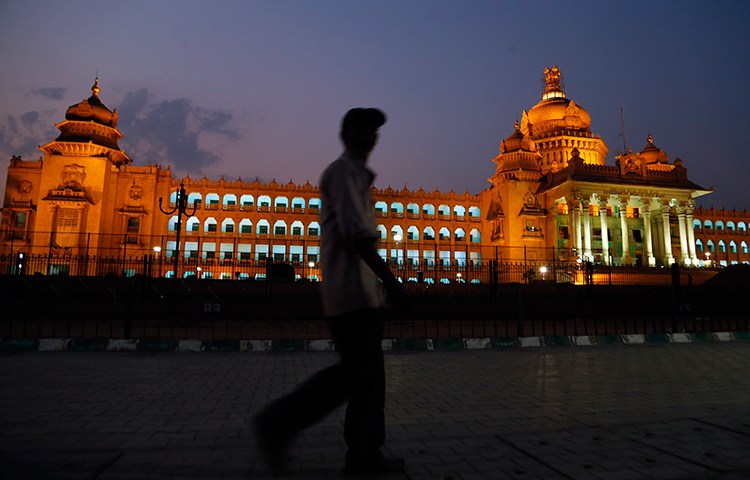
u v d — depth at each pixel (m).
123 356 9.52
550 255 60.69
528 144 67.12
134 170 60.81
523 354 10.35
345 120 3.30
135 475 3.05
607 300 20.19
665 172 60.81
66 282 21.69
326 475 3.09
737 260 77.75
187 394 5.89
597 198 58.78
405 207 71.12
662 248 59.69
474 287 23.47
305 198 68.19
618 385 6.71
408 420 4.74
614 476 3.09
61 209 55.09
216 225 64.88
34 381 6.65
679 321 19.02
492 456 3.53
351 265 3.02
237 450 3.67
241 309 17.91
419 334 14.98
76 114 57.88
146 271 18.30
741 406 5.38
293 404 2.78
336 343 3.06
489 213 68.75
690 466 3.29
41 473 3.05
